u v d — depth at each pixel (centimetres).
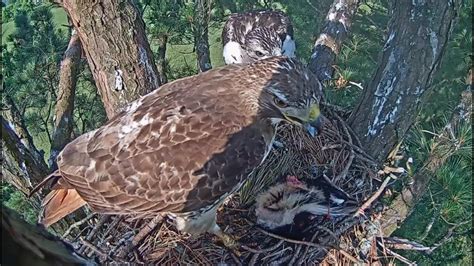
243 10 151
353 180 82
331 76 99
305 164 85
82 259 36
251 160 71
